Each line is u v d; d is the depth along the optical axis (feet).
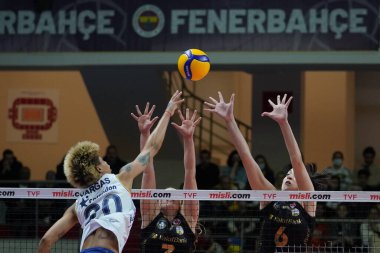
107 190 46.73
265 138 128.88
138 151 128.06
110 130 126.00
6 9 113.39
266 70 121.29
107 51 112.06
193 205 60.39
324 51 109.70
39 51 112.98
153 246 59.52
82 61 112.27
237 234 96.58
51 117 149.79
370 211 96.02
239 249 87.56
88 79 118.11
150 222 60.49
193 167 60.29
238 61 110.83
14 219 94.02
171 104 51.13
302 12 109.91
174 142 124.47
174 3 111.55
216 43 111.04
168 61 111.34
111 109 121.90
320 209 100.12
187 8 111.34
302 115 133.18
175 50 111.45
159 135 50.03
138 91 118.73
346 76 141.08
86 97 149.79
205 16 111.14
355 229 96.53
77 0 112.47
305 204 60.39
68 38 112.57
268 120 128.88
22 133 149.48
